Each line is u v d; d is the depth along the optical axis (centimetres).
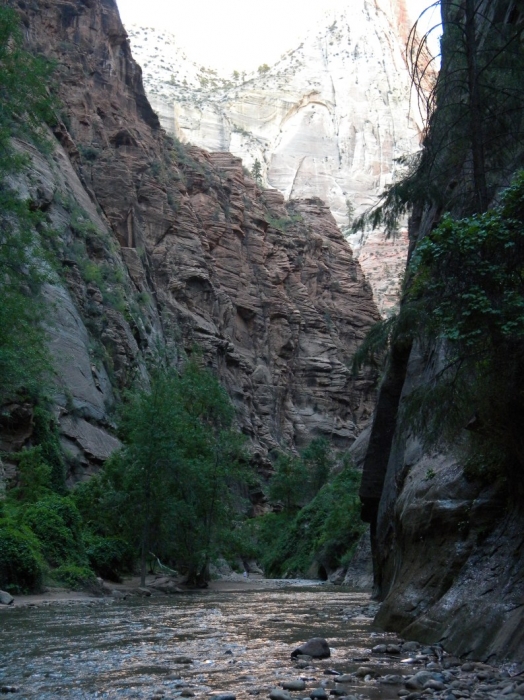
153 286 8650
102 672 862
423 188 1252
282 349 10869
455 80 1139
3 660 951
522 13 1150
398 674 844
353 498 4372
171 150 10788
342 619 1528
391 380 2081
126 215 8512
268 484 8819
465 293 873
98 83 9412
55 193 6259
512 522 1059
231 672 862
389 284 17350
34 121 2311
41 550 2552
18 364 2541
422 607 1180
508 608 913
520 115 1114
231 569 5438
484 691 722
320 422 10662
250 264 11181
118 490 3494
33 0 8981
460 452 1246
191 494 3266
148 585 3059
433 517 1238
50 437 3816
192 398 3984
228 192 11462
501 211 900
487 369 923
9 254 2353
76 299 5728
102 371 5422
